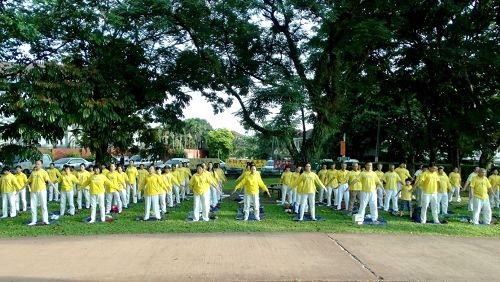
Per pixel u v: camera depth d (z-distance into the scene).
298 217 14.11
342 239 10.74
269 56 23.36
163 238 10.74
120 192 16.22
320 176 18.25
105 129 19.88
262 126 21.84
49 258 8.78
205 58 21.38
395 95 26.33
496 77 21.52
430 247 9.98
